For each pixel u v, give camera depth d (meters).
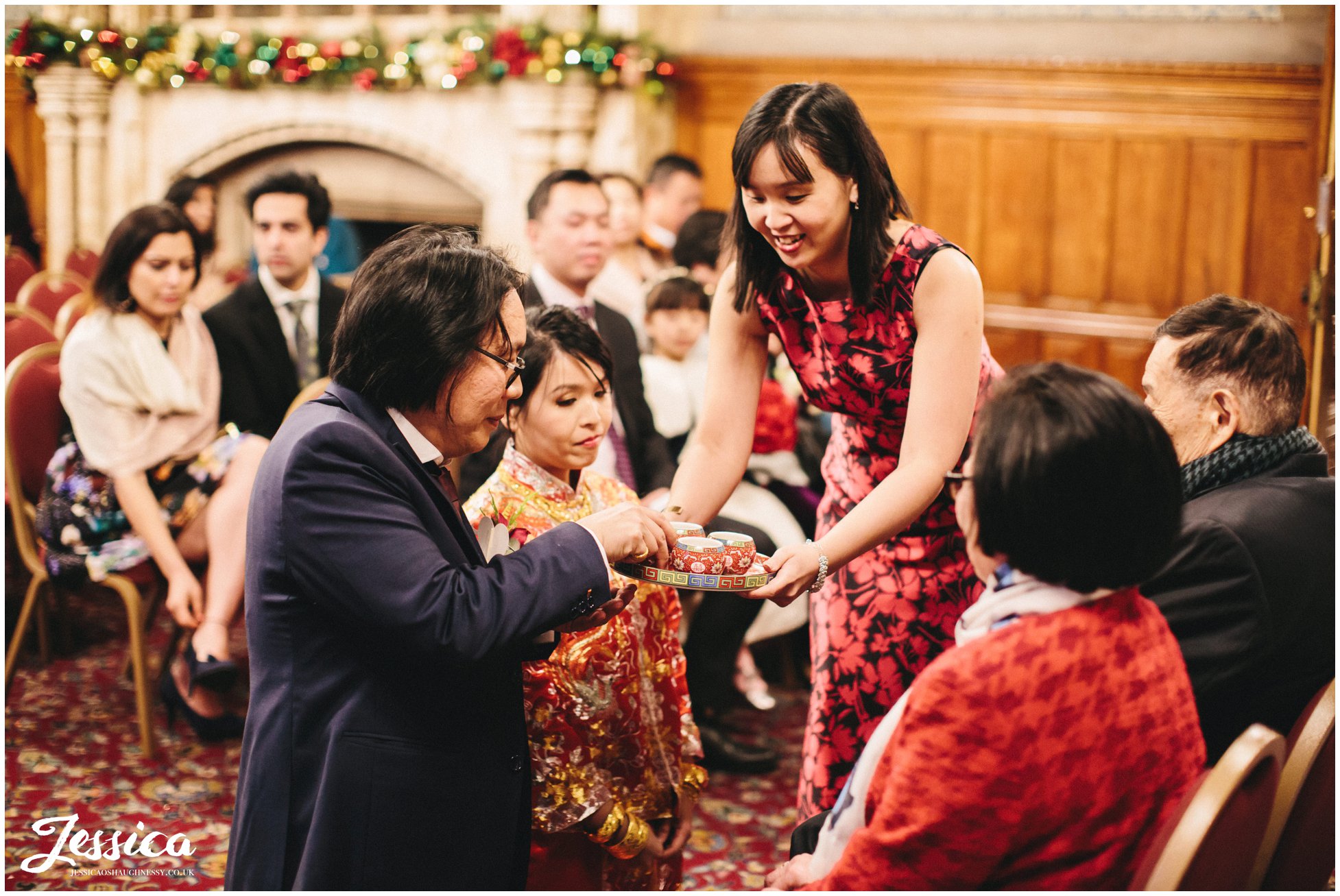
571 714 1.75
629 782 1.85
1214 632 1.46
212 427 3.24
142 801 2.79
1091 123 5.41
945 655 1.17
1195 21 5.25
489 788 1.44
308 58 6.50
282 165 7.00
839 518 2.01
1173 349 1.65
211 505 3.06
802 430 3.73
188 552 3.11
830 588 1.99
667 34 6.18
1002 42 5.58
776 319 1.92
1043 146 5.52
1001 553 1.17
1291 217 5.15
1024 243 5.61
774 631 3.34
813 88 1.68
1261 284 5.23
